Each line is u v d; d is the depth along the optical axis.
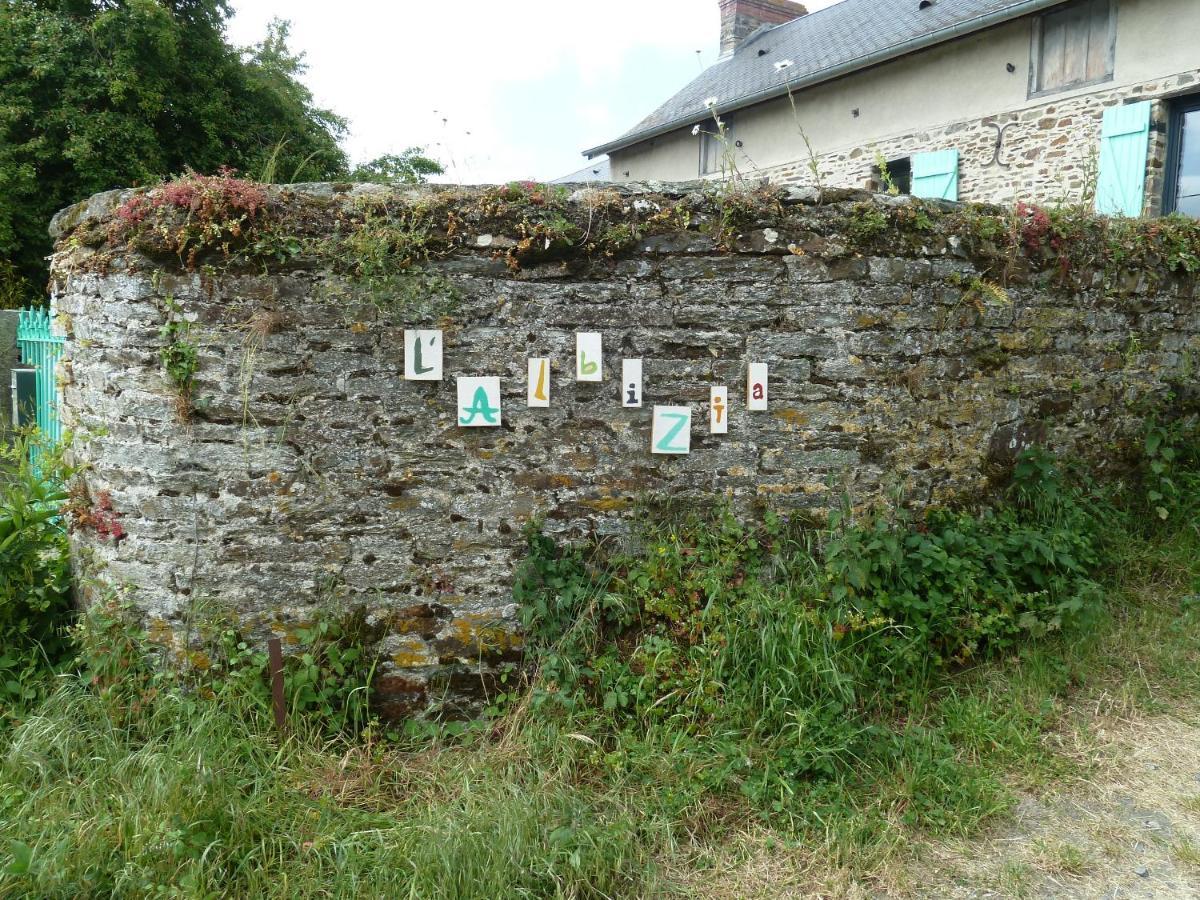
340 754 3.39
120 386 3.51
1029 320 4.57
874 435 4.08
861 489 4.07
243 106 14.08
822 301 3.93
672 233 3.75
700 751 3.31
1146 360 5.23
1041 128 10.00
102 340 3.55
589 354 3.71
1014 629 3.96
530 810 2.88
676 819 3.08
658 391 3.81
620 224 3.69
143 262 3.40
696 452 3.88
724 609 3.63
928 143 11.27
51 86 12.41
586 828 2.88
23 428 4.36
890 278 4.04
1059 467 4.79
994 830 3.09
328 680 3.49
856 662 3.62
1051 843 3.01
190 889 2.53
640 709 3.45
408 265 3.54
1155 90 8.96
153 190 3.45
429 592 3.66
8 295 11.95
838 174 12.52
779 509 3.97
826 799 3.18
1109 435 5.11
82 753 3.18
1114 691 3.88
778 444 3.95
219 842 2.73
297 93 15.47
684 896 2.77
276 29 16.67
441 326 3.60
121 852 2.67
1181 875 2.85
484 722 3.55
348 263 3.49
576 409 3.75
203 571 3.50
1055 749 3.52
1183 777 3.35
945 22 10.97
